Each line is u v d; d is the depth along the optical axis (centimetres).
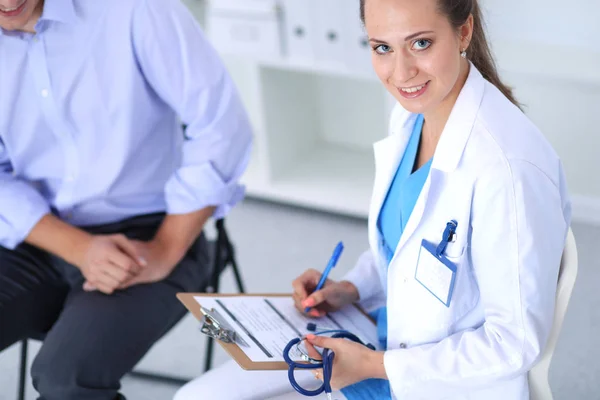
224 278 303
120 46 186
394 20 128
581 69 296
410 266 145
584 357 252
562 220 133
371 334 166
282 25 322
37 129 194
